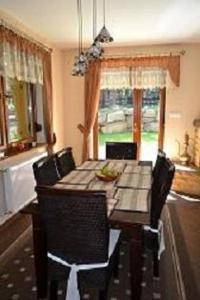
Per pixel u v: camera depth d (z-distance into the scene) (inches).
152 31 161.5
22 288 81.5
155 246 83.7
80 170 113.3
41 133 185.5
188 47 193.6
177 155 209.0
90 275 66.1
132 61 197.8
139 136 213.3
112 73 202.4
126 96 210.1
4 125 140.3
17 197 135.9
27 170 144.3
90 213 59.7
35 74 159.2
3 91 138.4
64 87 216.2
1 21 123.7
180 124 205.0
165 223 124.0
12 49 133.9
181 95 200.7
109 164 124.6
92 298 76.9
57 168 108.8
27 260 95.7
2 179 130.2
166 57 193.3
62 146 219.8
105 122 218.5
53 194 60.2
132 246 68.1
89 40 182.1
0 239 111.1
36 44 158.6
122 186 90.7
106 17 136.0
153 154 214.8
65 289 80.7
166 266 91.6
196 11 127.9
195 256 97.6
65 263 66.8
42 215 65.7
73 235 63.2
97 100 205.8
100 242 62.6
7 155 142.6
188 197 154.6
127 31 160.7
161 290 80.0
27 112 168.2
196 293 78.7
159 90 203.9
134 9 125.1
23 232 117.0
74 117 219.5
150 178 100.4
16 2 116.0
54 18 137.1
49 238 67.0
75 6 121.3
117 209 71.6
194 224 123.6
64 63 212.5
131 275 70.2
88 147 214.8
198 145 191.6
